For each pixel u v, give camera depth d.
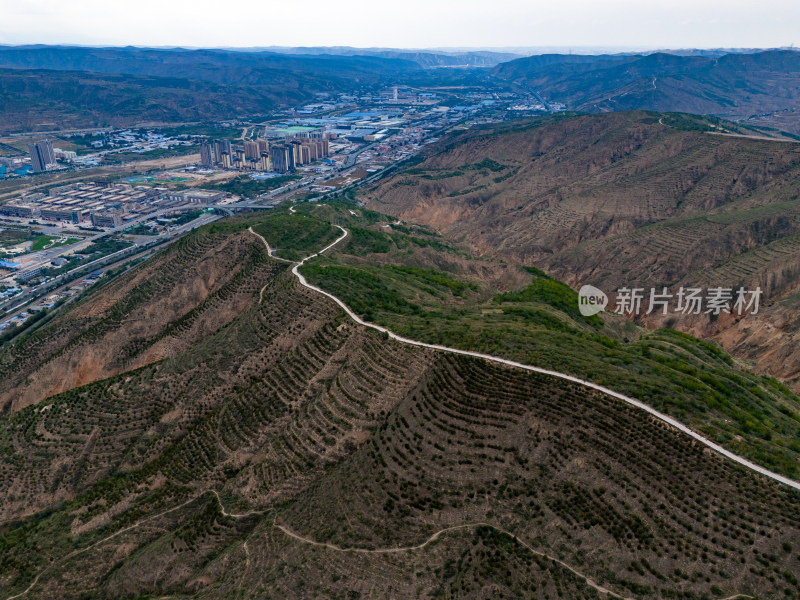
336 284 118.00
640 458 63.56
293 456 81.00
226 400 101.12
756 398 87.56
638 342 115.56
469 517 63.38
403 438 73.19
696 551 54.97
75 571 77.88
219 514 77.62
